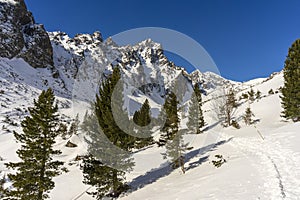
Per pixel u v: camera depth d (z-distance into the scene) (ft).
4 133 122.21
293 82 98.99
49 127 55.47
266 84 250.98
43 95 56.39
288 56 106.63
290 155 46.42
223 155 69.00
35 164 51.96
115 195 54.24
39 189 51.31
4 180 69.56
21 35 328.49
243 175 42.27
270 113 138.31
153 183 58.80
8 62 279.69
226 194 34.88
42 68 334.24
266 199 29.40
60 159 91.86
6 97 191.52
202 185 44.86
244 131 106.63
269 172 39.58
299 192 29.14
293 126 79.25
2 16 323.57
